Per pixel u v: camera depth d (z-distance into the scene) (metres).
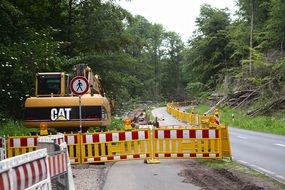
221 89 66.50
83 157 16.14
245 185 11.16
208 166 15.04
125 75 39.00
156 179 12.54
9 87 24.84
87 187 11.36
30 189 6.71
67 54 37.47
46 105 18.06
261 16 63.41
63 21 38.12
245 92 54.22
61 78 19.38
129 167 15.23
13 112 26.03
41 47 26.11
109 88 37.56
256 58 52.91
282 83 46.62
